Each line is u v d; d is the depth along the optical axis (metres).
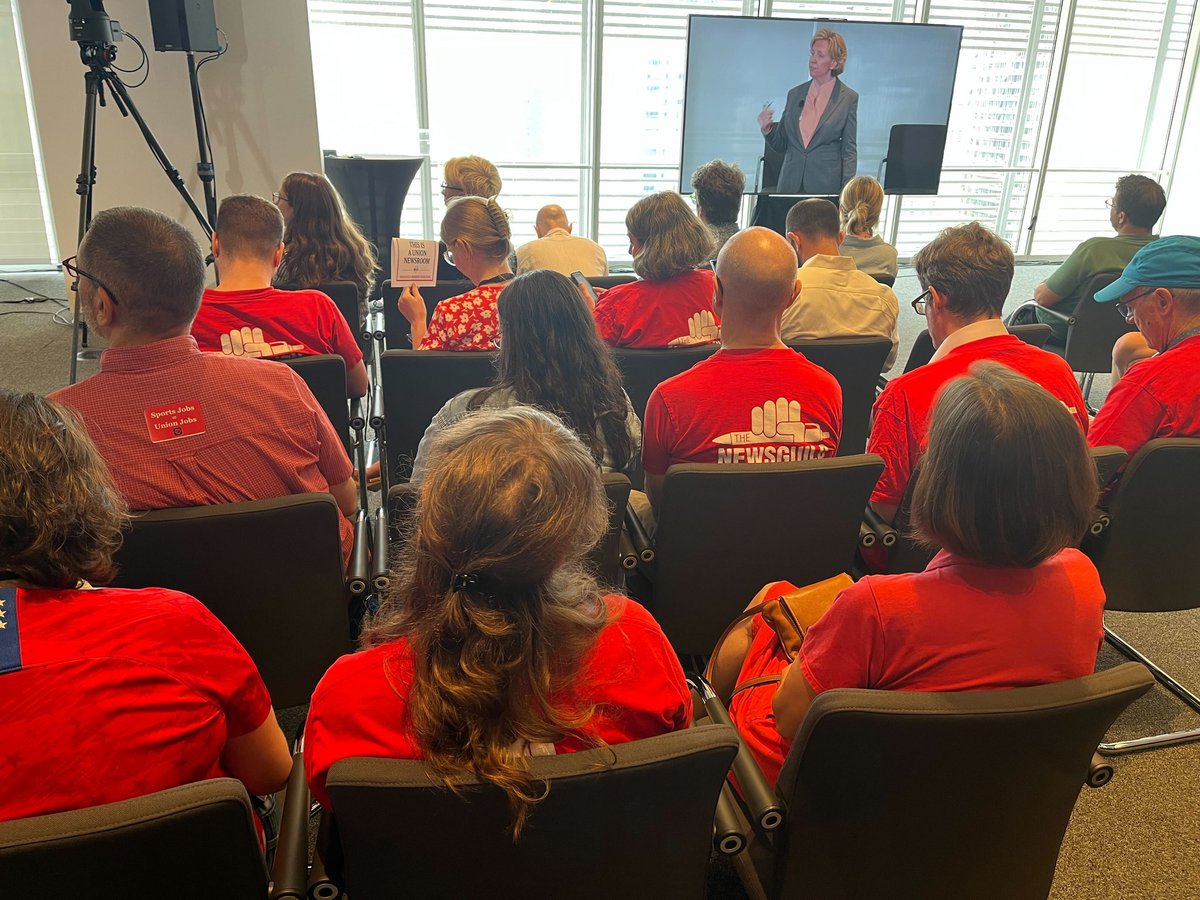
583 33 6.27
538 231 3.86
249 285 2.33
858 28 5.96
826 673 1.05
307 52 5.08
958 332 1.84
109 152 5.01
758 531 1.58
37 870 0.70
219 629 0.94
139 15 4.81
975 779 0.96
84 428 0.94
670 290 2.56
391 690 0.83
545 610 0.80
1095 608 1.04
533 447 0.81
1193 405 1.78
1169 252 1.82
